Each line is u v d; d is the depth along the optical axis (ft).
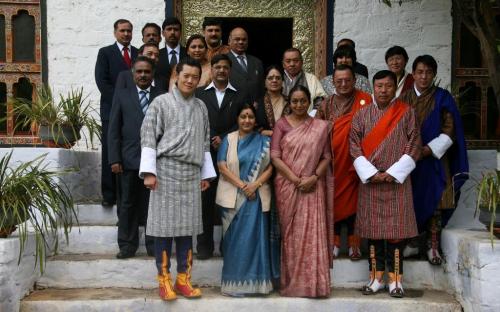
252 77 17.85
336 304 15.17
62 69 22.09
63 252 17.30
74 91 22.07
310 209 15.24
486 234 15.67
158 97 14.82
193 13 23.38
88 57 22.15
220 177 15.61
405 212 15.34
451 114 16.37
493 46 16.33
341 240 17.52
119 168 16.19
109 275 16.29
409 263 16.52
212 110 16.65
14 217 14.60
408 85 17.66
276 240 15.65
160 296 15.07
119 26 18.90
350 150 15.85
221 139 16.35
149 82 16.34
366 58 22.35
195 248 17.44
